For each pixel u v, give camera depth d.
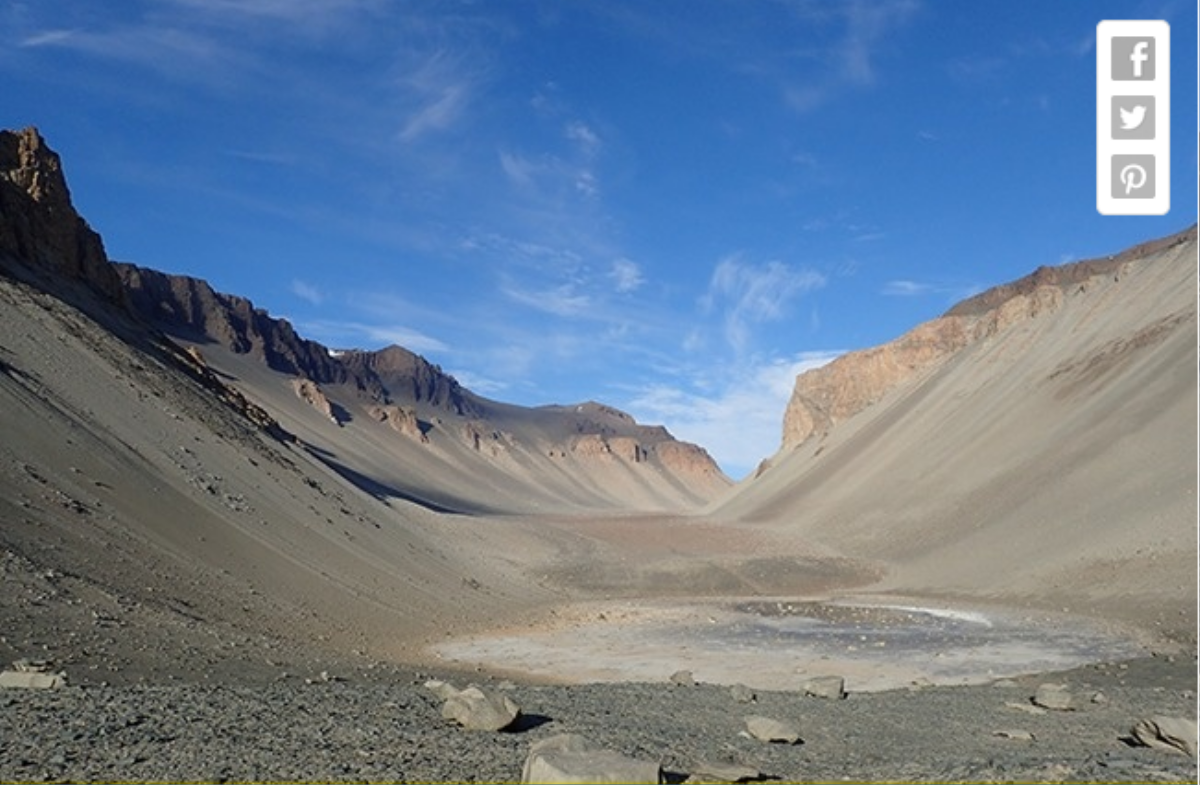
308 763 10.12
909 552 77.88
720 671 31.50
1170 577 45.25
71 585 21.80
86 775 8.95
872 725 16.77
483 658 31.47
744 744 13.85
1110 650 34.53
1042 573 55.31
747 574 75.75
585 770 8.40
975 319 157.88
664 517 157.88
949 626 44.69
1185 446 62.66
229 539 34.72
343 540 46.19
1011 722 17.47
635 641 39.25
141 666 17.64
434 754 11.05
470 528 88.50
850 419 157.88
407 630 34.78
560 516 172.00
